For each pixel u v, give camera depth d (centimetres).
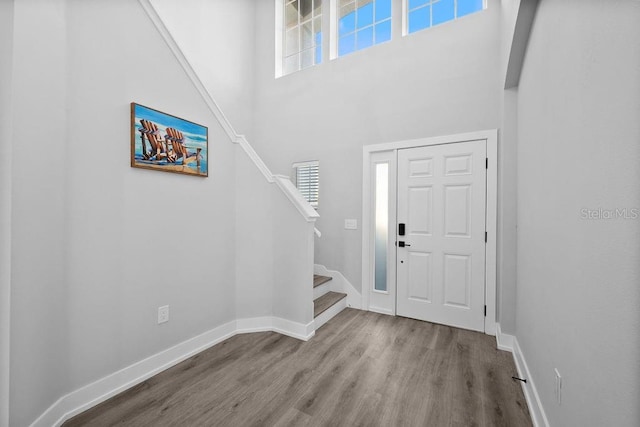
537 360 146
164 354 195
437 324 272
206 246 227
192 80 216
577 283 94
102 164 161
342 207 329
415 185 286
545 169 133
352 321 280
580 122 92
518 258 209
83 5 152
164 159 194
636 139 62
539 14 140
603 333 76
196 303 219
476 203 256
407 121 289
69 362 146
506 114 222
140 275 181
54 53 137
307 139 355
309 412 152
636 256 62
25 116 124
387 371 192
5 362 116
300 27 384
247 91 392
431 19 289
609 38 74
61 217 142
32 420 126
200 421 146
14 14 120
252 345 230
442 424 144
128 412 151
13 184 119
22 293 123
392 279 298
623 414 66
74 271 148
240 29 383
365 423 144
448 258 269
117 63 168
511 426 143
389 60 300
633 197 63
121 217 171
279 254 257
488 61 251
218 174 239
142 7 182
